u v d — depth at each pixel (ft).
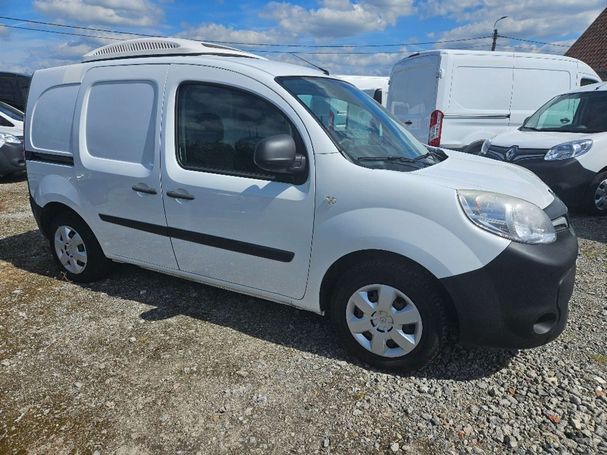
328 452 7.04
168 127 10.32
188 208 10.19
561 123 22.08
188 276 11.02
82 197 11.94
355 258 8.83
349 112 10.11
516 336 8.05
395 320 8.57
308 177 8.85
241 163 9.64
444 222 7.89
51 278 13.38
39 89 12.82
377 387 8.48
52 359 9.40
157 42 11.00
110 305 11.67
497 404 7.98
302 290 9.43
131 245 11.58
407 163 9.45
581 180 19.01
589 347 9.60
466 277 7.82
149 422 7.68
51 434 7.43
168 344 9.90
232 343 9.94
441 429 7.45
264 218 9.31
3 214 20.71
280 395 8.29
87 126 11.66
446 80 24.94
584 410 7.79
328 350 9.66
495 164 10.89
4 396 8.32
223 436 7.37
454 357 9.30
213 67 9.89
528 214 8.04
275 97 9.19
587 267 13.98
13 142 27.68
